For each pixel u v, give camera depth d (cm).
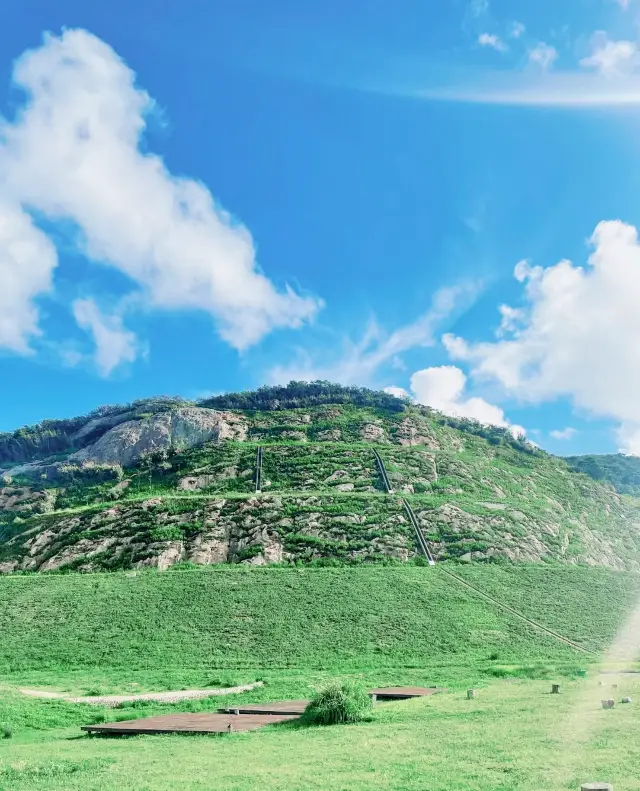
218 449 14625
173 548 9494
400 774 1636
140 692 4522
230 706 3675
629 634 4819
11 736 3002
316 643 6350
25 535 10950
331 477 12625
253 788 1589
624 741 1848
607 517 13350
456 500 11419
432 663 5756
